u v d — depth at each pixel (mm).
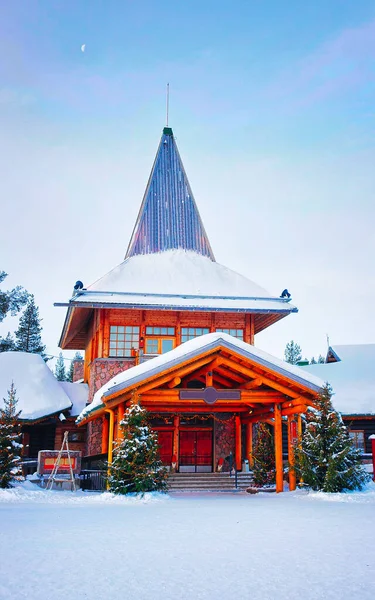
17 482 20625
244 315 30000
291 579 6520
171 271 32062
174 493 21531
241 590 6078
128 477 17984
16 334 66812
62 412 29484
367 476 17469
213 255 35531
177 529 10188
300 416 20703
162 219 35094
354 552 7973
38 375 30828
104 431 23203
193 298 29578
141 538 9188
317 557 7656
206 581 6453
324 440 17562
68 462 21891
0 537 9219
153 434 18203
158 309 28562
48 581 6441
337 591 6012
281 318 31531
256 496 18703
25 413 27984
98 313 29297
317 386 18875
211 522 11133
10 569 6992
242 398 19688
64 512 13031
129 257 33688
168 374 18969
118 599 5754
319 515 12039
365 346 39188
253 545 8547
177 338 29078
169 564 7289
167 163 36531
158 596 5867
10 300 50375
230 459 25938
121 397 18734
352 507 13586
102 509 13844
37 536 9336
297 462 18203
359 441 31016
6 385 29547
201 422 27844
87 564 7273
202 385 25328
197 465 27438
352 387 33719
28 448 29562
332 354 41000
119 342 28719
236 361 19672
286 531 9867
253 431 27609
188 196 36156
